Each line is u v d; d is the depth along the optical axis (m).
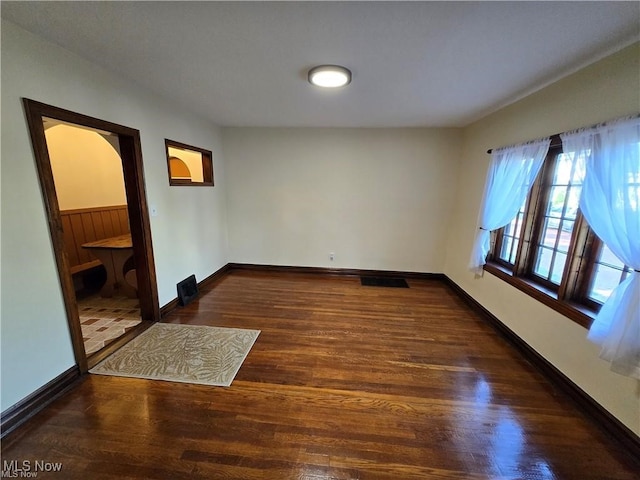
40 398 1.77
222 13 1.46
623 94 1.69
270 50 1.85
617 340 1.57
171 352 2.42
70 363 1.99
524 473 1.46
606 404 1.73
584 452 1.58
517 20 1.47
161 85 2.55
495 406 1.90
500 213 2.87
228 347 2.51
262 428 1.68
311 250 4.70
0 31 1.51
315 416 1.77
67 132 3.75
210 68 2.16
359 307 3.42
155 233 2.90
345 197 4.45
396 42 1.72
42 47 1.72
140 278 2.85
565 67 1.99
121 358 2.31
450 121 3.69
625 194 1.59
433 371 2.25
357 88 2.52
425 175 4.24
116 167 4.38
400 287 4.15
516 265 2.69
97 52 1.91
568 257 2.08
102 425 1.67
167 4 1.38
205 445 1.56
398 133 4.16
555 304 2.15
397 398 1.95
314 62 2.03
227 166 4.53
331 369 2.24
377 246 4.56
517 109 2.75
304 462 1.48
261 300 3.58
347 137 4.25
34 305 1.74
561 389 2.07
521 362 2.39
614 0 1.29
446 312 3.35
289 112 3.39
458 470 1.46
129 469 1.42
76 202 3.89
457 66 2.04
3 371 1.59
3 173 1.56
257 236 4.75
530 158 2.46
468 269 3.61
